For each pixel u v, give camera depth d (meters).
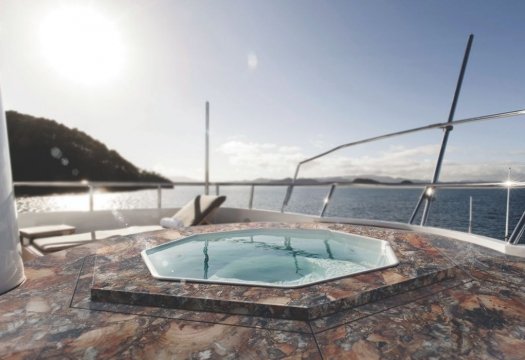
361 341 0.94
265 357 0.86
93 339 0.96
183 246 2.34
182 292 1.22
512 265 1.66
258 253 2.43
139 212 4.53
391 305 1.20
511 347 0.92
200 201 4.08
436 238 2.24
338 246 2.54
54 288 1.39
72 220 4.14
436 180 2.90
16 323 1.08
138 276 1.45
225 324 1.05
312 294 1.19
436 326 1.04
